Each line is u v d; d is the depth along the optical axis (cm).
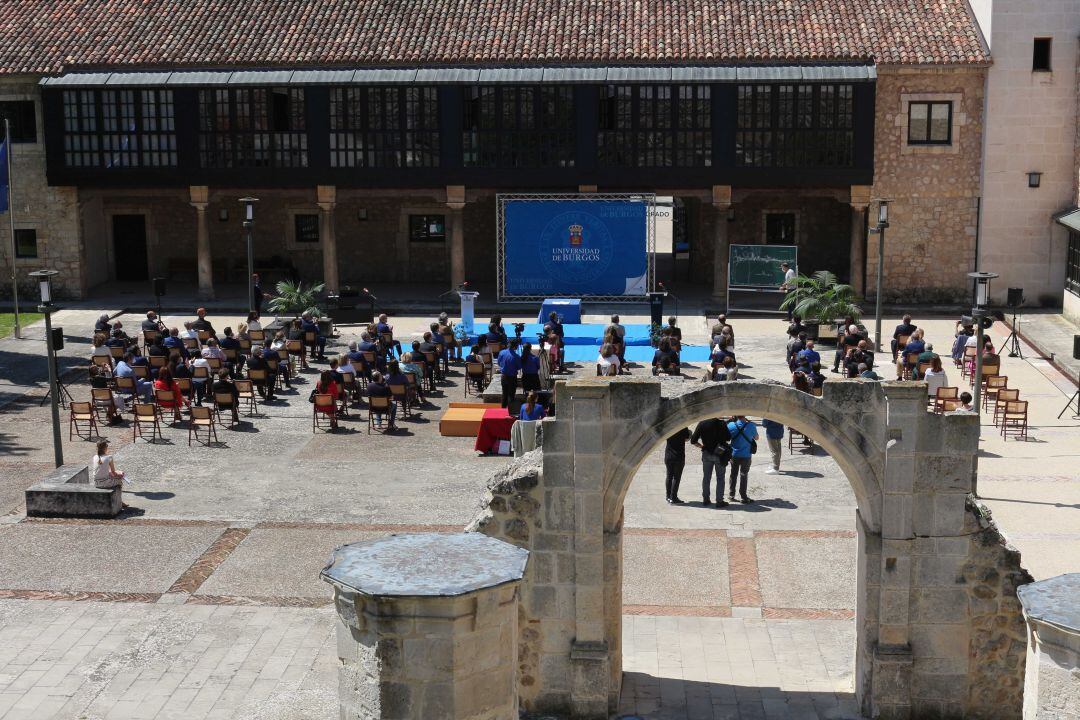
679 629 1692
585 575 1433
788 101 3834
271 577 1872
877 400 1384
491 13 4106
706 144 3878
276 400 2941
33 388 3069
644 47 3906
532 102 3888
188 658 1612
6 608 1756
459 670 1027
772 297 4128
